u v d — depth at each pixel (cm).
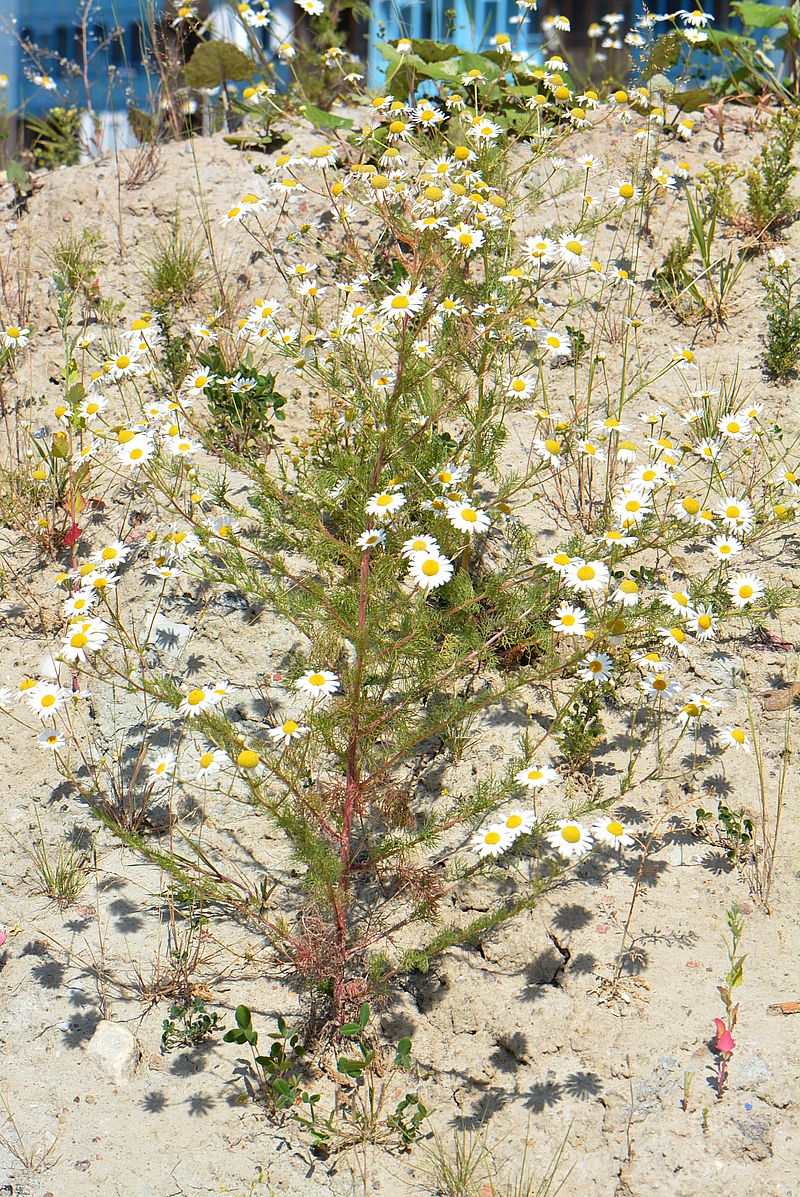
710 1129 120
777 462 173
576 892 137
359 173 155
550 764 147
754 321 192
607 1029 128
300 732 131
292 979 135
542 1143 122
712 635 153
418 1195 120
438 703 150
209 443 152
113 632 160
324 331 176
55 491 176
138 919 140
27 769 152
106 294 203
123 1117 126
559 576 141
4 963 137
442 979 134
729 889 137
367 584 136
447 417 172
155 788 149
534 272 188
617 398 182
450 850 141
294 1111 125
